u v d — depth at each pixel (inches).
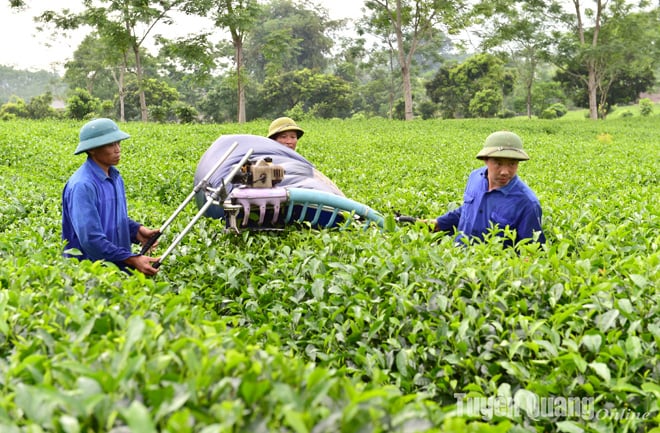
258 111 3164.4
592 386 120.8
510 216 220.5
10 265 171.2
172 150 799.7
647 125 1862.7
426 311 148.3
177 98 3132.4
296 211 234.7
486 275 151.5
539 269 151.5
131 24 1808.6
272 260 211.6
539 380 124.1
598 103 3041.3
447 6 1989.4
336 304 162.7
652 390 108.0
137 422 70.6
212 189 222.5
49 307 126.9
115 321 114.7
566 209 278.4
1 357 116.6
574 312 135.0
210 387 83.4
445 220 244.2
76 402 75.7
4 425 76.2
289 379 85.8
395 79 3745.1
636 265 152.5
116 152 217.3
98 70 3149.6
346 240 205.5
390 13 2090.3
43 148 751.7
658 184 533.6
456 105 3240.7
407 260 165.6
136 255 206.4
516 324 136.8
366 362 137.3
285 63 3882.9
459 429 78.5
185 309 126.1
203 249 225.5
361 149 855.7
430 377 134.1
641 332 128.0
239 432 76.0
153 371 87.2
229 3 1827.0
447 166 657.6
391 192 386.0
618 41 2182.6
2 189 438.9
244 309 183.5
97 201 214.4
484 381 129.3
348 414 74.7
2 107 3193.9
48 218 336.5
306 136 1035.3
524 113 4084.6
